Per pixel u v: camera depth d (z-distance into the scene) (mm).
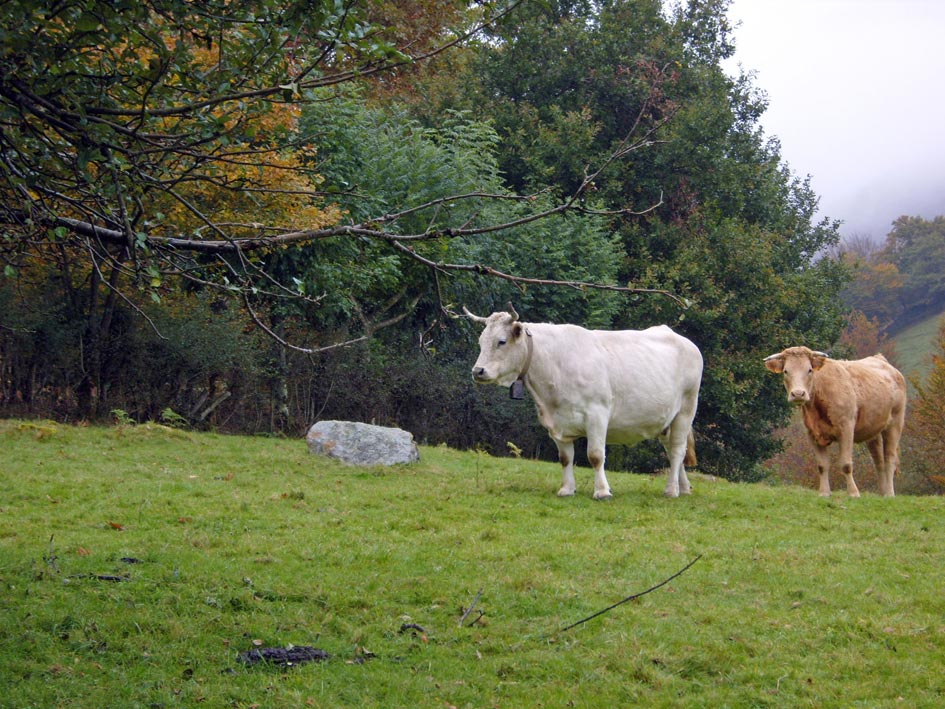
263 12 5484
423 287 20922
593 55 29109
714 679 6707
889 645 7285
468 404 21578
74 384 17484
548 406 12391
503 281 22953
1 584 7605
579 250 24562
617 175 28062
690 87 30000
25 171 5727
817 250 34812
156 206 6797
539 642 7203
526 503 11828
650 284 26703
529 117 28500
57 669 6312
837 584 8633
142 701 5973
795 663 6938
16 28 5250
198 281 5645
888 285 72750
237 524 10070
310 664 6648
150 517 10188
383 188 19891
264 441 16688
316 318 19828
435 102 29562
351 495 11977
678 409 13102
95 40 5457
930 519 11812
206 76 5621
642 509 11734
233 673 6445
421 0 12570
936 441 32312
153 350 17688
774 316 28781
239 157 7133
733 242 28453
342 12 5250
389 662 6797
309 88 5625
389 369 20266
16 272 6090
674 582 8609
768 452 29797
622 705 6246
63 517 9984
